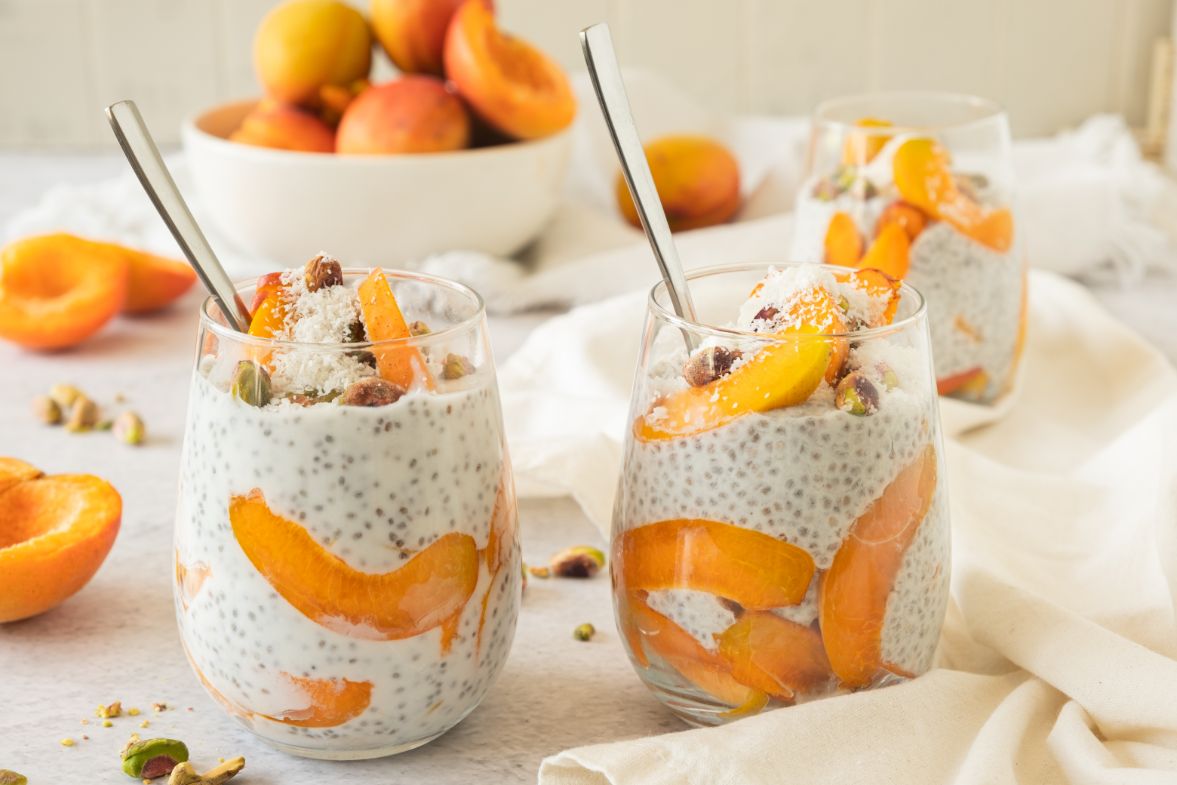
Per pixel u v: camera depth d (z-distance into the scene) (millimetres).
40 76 1466
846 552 536
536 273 960
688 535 542
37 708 590
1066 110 1476
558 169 952
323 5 919
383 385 531
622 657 620
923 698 551
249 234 917
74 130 1494
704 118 1151
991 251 746
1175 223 1062
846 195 744
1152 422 694
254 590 537
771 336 532
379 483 530
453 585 543
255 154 878
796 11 1445
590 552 672
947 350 752
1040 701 562
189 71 1471
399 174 881
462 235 919
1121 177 1021
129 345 880
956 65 1462
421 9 922
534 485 677
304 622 536
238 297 554
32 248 858
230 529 536
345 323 544
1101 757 534
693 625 548
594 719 586
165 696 598
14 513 658
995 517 672
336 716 547
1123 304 931
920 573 551
